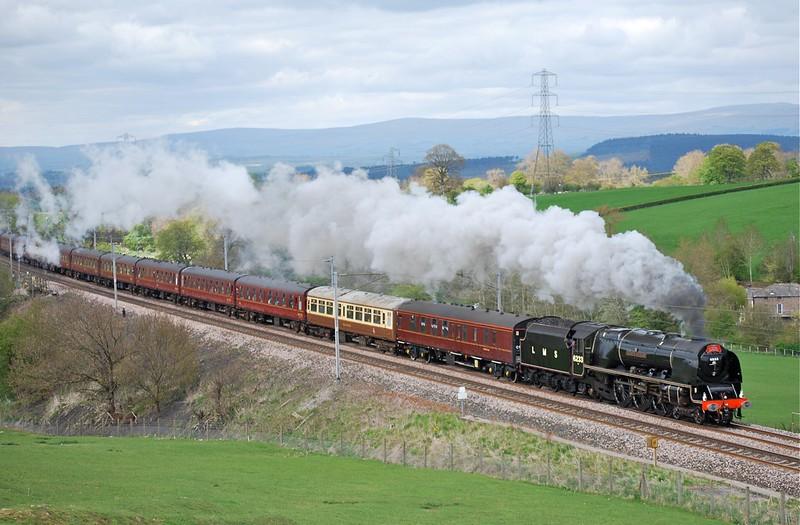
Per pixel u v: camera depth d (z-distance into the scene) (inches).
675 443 1531.7
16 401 2874.0
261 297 3166.8
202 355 2871.6
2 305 3956.7
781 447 1501.0
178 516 1080.2
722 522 1202.0
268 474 1536.7
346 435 1973.4
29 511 974.4
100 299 3917.3
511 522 1182.3
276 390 2400.3
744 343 3378.4
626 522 1192.8
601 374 1866.4
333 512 1207.6
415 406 1945.1
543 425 1718.8
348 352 2541.8
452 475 1541.6
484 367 2261.3
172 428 2313.0
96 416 2583.7
